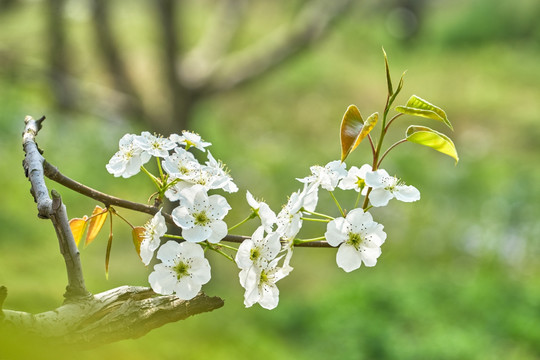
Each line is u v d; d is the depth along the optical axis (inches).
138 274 417.1
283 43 452.8
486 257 525.0
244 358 320.2
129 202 69.4
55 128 603.8
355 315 394.9
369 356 357.7
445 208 579.5
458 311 413.7
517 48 1013.2
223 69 447.8
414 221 561.0
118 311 60.7
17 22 498.0
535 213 547.5
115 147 600.7
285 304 418.6
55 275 343.9
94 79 458.0
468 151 719.7
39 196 63.1
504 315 403.2
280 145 747.4
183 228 67.1
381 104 840.3
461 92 861.2
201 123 692.7
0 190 487.8
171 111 430.3
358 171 75.1
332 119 805.2
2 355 43.3
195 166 72.2
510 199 558.3
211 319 344.2
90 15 427.5
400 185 73.5
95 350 64.3
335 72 882.8
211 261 445.4
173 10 431.8
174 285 65.0
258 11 717.3
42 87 588.1
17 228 403.2
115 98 426.0
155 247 66.6
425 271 506.0
